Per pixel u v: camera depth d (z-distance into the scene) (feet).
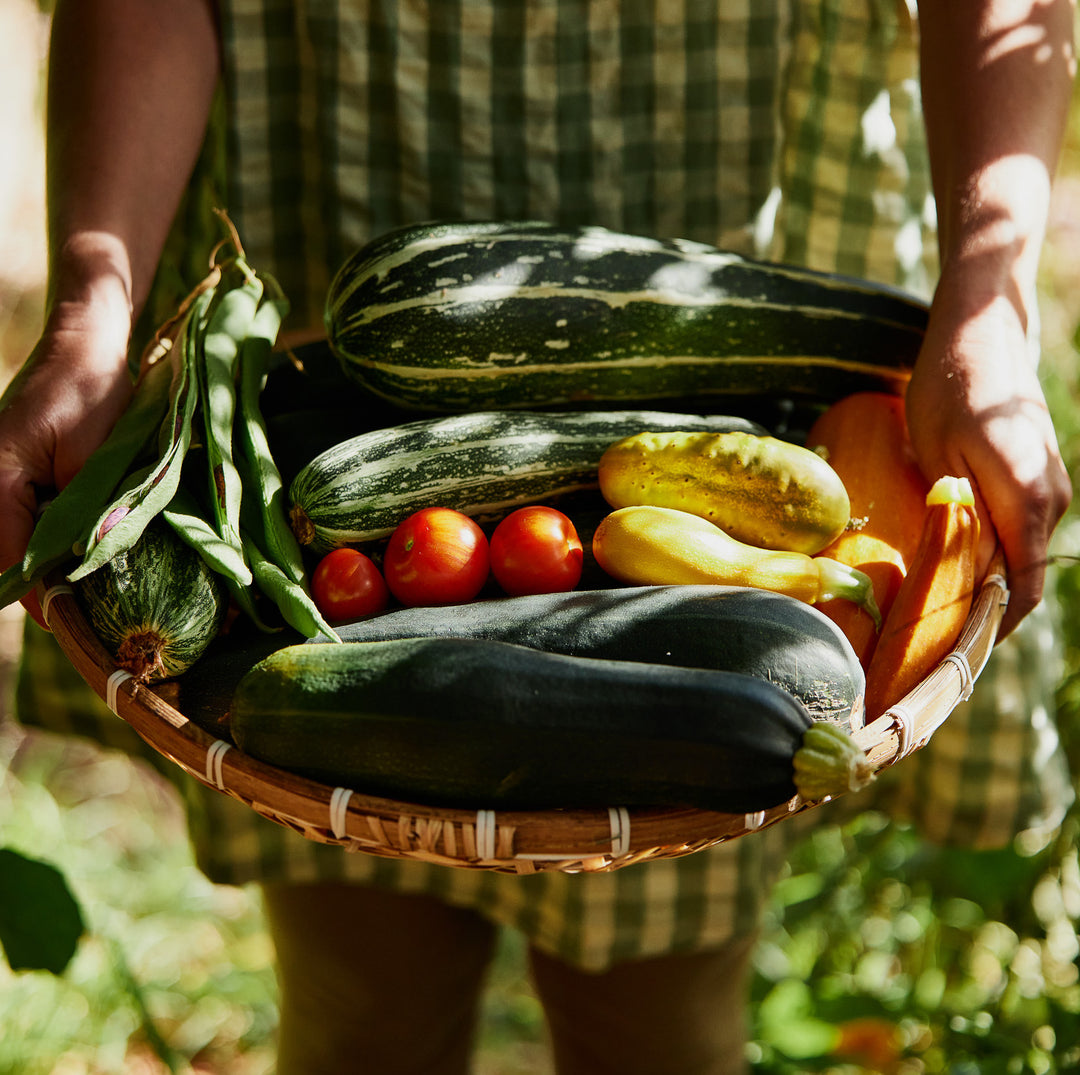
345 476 4.11
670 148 5.63
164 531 3.78
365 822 3.24
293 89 5.61
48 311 4.45
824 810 6.24
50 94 4.99
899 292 4.95
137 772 10.34
